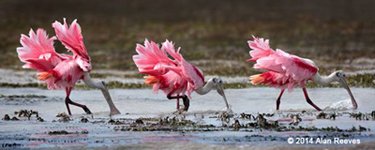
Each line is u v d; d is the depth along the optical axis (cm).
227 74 2344
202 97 1852
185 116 1590
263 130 1395
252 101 1786
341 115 1566
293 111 1644
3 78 2373
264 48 1633
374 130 1378
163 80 1609
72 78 1606
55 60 1630
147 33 3828
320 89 1944
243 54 3006
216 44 3400
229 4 5000
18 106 1750
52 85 1617
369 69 2384
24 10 4675
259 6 4897
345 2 4972
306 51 3033
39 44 1620
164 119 1515
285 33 3756
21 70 2594
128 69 2609
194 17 4475
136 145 1264
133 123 1491
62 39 1598
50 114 1645
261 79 1652
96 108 1725
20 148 1252
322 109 1666
